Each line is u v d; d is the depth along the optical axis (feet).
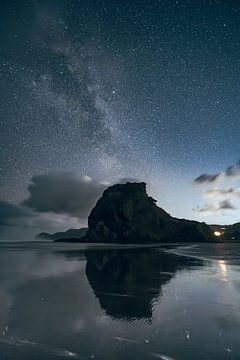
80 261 126.52
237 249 264.31
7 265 108.27
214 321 38.06
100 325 36.99
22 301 49.80
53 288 61.62
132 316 40.83
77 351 29.17
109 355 28.22
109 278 75.97
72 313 42.52
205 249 259.60
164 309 44.16
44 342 31.42
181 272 87.35
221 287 61.36
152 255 169.17
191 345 30.37
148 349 29.50
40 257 149.28
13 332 34.53
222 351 28.91
